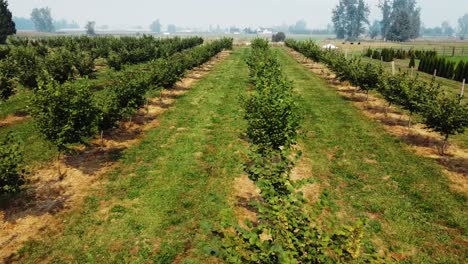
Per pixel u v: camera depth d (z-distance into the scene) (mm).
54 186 12305
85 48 55250
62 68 23781
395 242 9648
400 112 22453
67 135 12227
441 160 14992
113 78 19500
